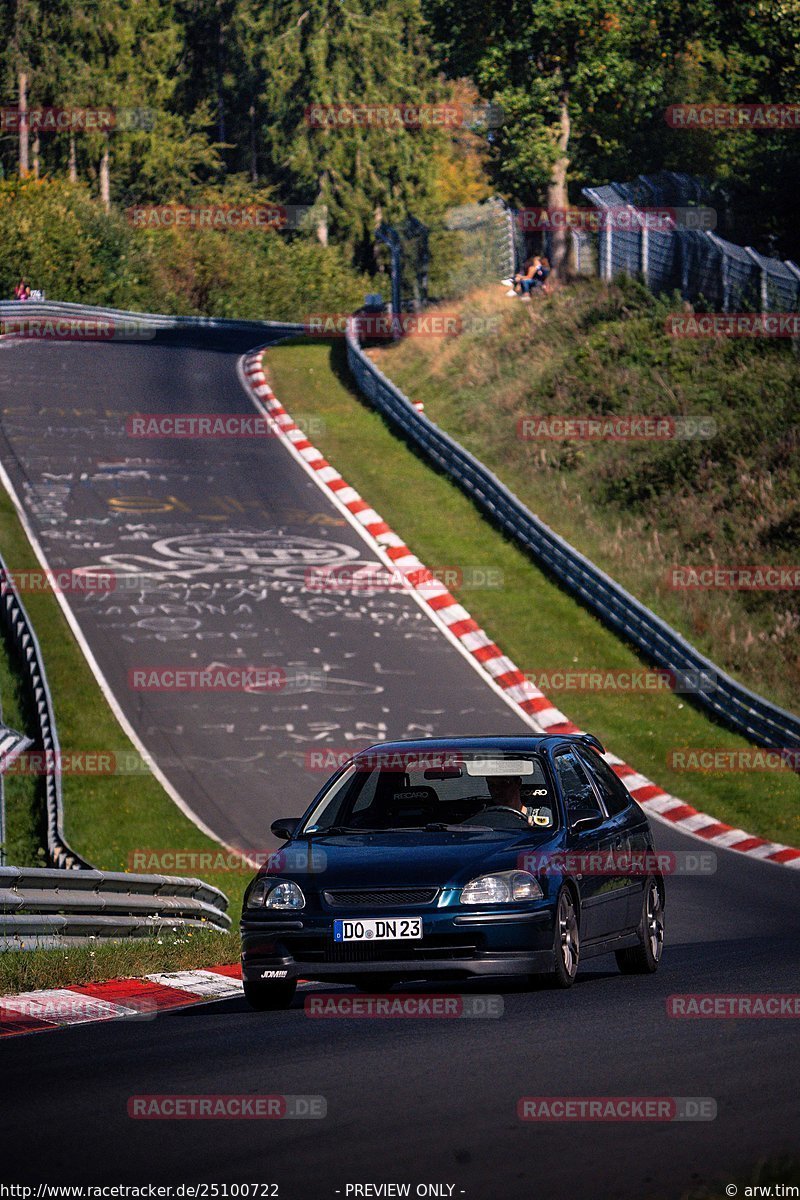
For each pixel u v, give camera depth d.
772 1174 17.80
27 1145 20.58
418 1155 19.69
